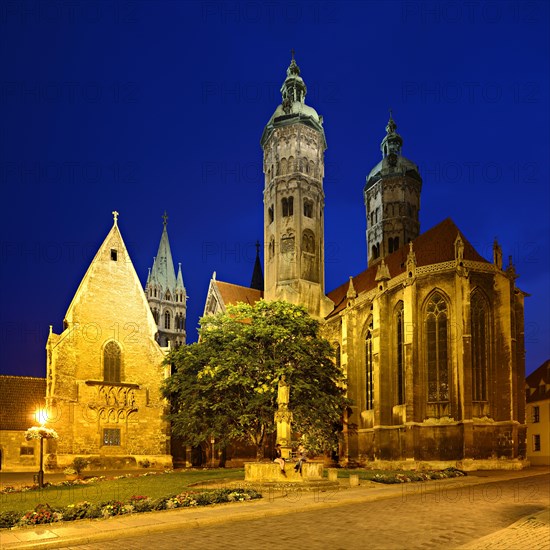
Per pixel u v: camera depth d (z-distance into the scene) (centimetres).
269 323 5394
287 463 3500
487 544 1731
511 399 5947
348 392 7188
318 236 8981
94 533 1919
